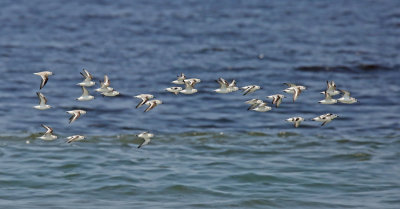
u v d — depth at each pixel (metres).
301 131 50.97
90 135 49.34
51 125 51.97
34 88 63.56
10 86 63.91
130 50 81.25
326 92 39.09
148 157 44.03
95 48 82.19
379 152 45.53
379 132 50.78
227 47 82.81
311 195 37.56
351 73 70.19
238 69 71.62
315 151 45.62
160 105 58.47
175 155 44.59
